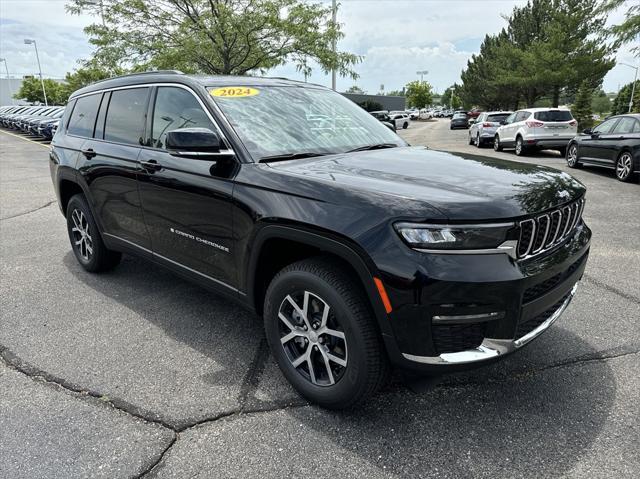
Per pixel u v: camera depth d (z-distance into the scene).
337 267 2.40
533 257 2.31
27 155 17.56
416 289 2.08
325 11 13.05
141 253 3.77
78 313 3.79
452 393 2.73
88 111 4.35
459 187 2.35
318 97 3.73
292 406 2.62
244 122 3.02
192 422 2.49
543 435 2.38
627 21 13.59
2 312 3.81
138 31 12.70
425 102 98.81
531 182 2.51
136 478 2.12
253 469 2.18
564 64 29.41
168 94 3.42
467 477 2.12
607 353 3.13
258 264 2.74
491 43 53.12
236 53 12.59
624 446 2.29
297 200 2.46
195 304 3.96
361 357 2.31
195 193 3.01
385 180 2.45
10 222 6.96
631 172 9.88
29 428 2.44
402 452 2.28
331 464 2.21
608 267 4.76
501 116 19.97
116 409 2.60
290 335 2.66
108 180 3.86
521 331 2.34
